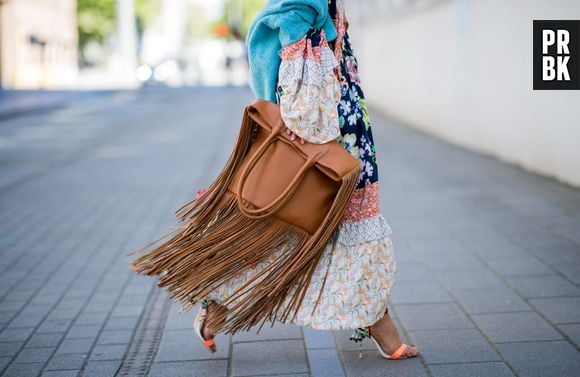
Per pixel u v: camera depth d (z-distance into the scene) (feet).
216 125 66.95
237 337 16.08
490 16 41.04
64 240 25.62
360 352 14.60
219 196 12.86
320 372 14.07
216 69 248.73
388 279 13.21
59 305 18.86
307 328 16.39
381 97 79.46
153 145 52.95
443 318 16.78
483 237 23.82
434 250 22.61
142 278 21.04
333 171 12.22
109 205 31.55
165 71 188.55
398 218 27.27
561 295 17.92
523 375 13.62
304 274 12.71
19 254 23.91
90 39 242.37
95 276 21.34
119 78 192.85
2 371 14.87
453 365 14.17
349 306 12.92
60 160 46.19
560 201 28.43
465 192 31.45
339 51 12.91
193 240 12.95
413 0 60.85
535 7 34.40
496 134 40.91
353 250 13.00
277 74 12.75
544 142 33.96
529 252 21.77
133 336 16.63
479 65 43.47
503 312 16.98
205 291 12.85
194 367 14.62
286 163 12.43
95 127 68.90
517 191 30.91
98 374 14.57
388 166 39.86
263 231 12.64
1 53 135.95
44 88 142.61
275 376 14.05
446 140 51.57
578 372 13.66
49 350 15.92
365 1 88.58
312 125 12.20
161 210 30.25
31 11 150.61
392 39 71.77
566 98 31.14
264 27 12.78
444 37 51.37
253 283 12.93
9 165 44.42
